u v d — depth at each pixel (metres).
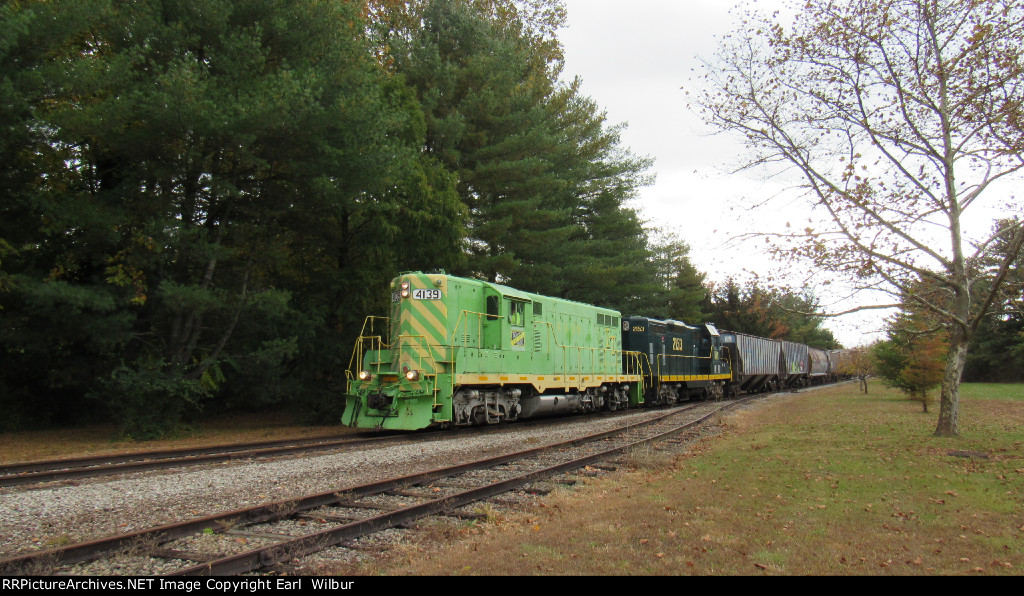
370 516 7.00
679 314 42.78
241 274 18.50
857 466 9.99
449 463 10.69
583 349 20.45
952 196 12.91
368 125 16.14
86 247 15.24
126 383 14.89
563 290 29.45
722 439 14.52
